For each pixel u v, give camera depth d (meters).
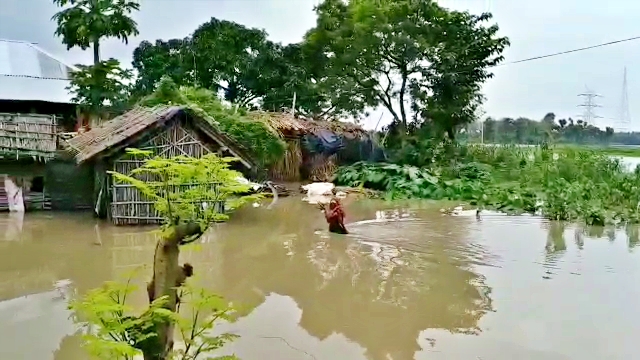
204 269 10.10
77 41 23.27
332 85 26.42
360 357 6.46
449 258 11.03
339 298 8.54
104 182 14.48
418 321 7.63
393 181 21.14
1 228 13.48
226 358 4.75
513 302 8.42
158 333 4.49
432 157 24.41
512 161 24.53
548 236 13.23
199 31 30.39
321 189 20.47
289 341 6.86
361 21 25.20
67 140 16.14
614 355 6.56
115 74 22.52
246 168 14.42
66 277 9.43
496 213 16.58
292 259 10.91
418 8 24.81
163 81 20.11
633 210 15.73
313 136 24.69
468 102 25.88
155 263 4.83
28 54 24.61
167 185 4.75
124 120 15.19
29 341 6.68
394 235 13.20
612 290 8.99
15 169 15.94
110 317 4.37
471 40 25.20
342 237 12.93
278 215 15.89
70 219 14.72
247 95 29.50
